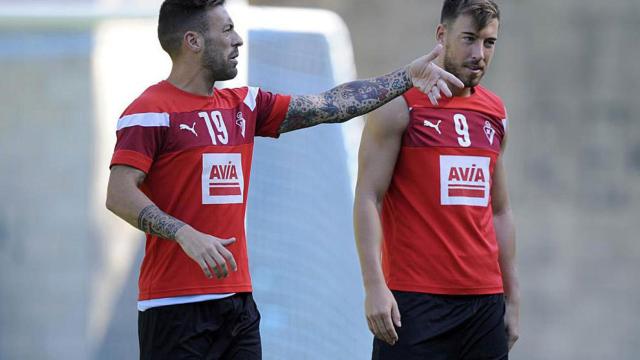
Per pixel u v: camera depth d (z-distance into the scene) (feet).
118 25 111.55
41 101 110.73
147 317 39.42
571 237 149.48
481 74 44.60
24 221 111.04
